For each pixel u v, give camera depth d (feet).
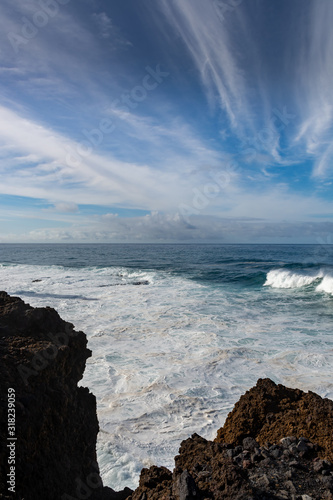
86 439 10.18
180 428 20.42
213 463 8.92
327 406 10.06
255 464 8.79
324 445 9.19
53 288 74.28
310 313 50.06
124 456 17.66
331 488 7.72
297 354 32.60
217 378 27.48
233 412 12.04
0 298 11.34
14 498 7.20
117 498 10.50
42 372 9.29
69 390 10.05
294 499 7.42
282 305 55.72
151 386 25.86
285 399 11.35
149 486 9.27
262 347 34.76
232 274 98.99
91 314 48.93
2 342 9.59
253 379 27.30
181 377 27.61
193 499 7.49
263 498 7.44
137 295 64.90
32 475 7.93
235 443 10.92
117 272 110.11
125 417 21.63
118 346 35.19
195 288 73.92
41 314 10.84
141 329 41.22
